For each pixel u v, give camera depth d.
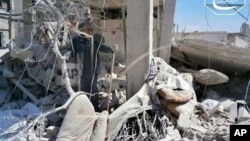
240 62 9.88
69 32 8.41
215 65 11.30
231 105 7.89
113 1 12.50
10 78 9.94
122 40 13.22
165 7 9.83
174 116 7.01
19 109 8.05
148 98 7.11
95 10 13.93
